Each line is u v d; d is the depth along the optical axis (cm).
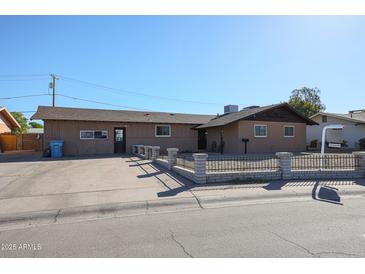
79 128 1983
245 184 782
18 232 448
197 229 439
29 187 770
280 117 2091
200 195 662
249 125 1983
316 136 2811
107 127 2069
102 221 500
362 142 2253
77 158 1683
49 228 465
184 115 2645
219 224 462
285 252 345
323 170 885
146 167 1177
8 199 641
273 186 759
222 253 346
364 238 388
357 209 545
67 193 693
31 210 558
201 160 801
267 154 1855
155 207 588
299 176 870
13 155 1988
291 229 429
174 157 1061
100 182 834
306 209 548
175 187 751
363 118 2461
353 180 850
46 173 1033
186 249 361
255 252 347
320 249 353
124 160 1520
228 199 638
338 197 658
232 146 2011
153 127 2228
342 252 344
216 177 812
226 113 2673
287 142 2109
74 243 391
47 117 1880
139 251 358
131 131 2158
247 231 424
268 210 546
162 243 383
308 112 4228
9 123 2944
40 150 2586
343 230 421
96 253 355
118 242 391
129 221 493
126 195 668
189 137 2369
